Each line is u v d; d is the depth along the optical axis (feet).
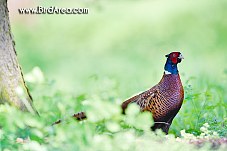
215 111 60.29
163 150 45.73
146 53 119.85
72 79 104.68
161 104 54.85
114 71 105.70
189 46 120.78
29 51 125.49
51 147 44.62
